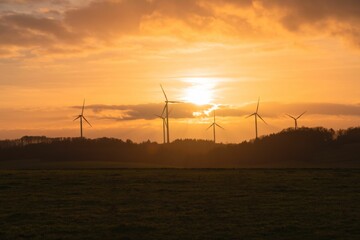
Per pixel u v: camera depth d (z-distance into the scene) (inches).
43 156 6018.7
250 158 5634.8
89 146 6432.1
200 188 1909.4
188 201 1579.7
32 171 2842.0
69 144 6461.6
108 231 1150.3
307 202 1536.7
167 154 6038.4
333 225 1188.5
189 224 1219.2
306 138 5797.2
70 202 1578.5
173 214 1350.9
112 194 1760.6
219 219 1278.3
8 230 1166.3
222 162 5659.5
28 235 1116.5
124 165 5029.5
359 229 1146.0
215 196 1686.8
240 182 2098.9
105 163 5339.6
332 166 4707.2
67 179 2284.7
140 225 1203.2
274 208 1432.1
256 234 1111.0
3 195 1752.0
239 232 1129.4
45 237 1098.1
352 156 5201.8
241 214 1341.0
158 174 2532.0
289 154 5506.9
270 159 5511.8
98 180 2233.0
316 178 2223.2
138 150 6289.4
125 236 1100.5
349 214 1322.6
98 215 1342.3
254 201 1567.4
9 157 6097.4
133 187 1959.9
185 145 6333.7
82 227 1190.9
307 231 1132.5
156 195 1724.9
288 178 2236.7
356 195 1685.5
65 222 1253.7
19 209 1453.0
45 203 1563.7
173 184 2054.6
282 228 1161.4
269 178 2249.0
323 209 1406.3
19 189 1925.4
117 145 6515.8
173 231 1146.0
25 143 6491.1
